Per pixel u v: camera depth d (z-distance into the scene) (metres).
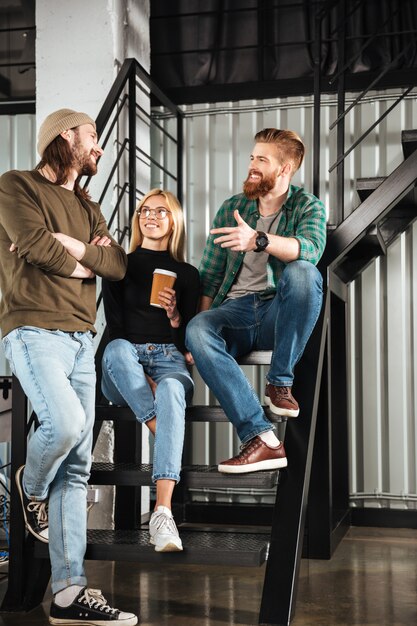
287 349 3.04
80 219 3.09
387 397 4.96
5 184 2.91
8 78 5.36
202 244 5.24
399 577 3.64
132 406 3.12
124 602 3.24
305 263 3.02
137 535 3.11
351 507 4.95
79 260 2.96
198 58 5.26
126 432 4.37
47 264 2.85
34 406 2.83
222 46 5.23
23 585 3.15
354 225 3.90
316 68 3.99
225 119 5.23
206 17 5.25
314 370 3.39
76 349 2.96
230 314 3.22
